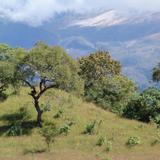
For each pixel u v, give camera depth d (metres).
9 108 81.88
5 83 74.88
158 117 81.62
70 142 70.50
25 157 64.38
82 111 82.88
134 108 86.44
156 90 87.44
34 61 71.75
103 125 76.50
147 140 71.44
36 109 75.94
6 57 79.00
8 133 73.50
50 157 64.19
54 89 88.62
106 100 97.38
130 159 63.34
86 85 108.88
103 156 65.00
